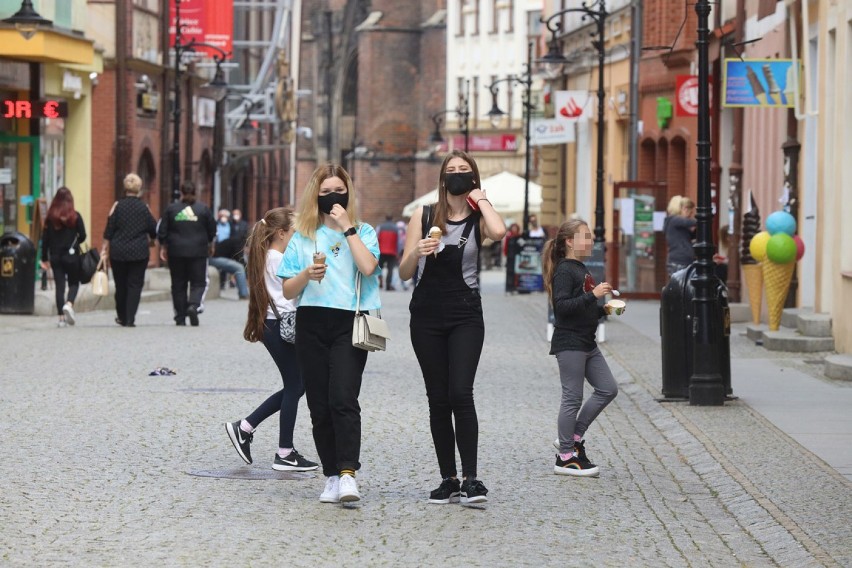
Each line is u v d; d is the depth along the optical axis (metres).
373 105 175.12
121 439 21.73
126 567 13.92
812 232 42.16
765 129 48.41
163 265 69.19
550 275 20.08
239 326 44.91
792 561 14.61
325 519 16.47
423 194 167.50
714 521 16.81
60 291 43.31
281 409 19.70
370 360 35.06
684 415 25.08
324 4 188.00
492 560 14.62
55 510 16.53
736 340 39.97
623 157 78.62
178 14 67.12
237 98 107.94
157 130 81.88
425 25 169.75
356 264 17.20
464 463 17.22
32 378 29.30
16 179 61.69
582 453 19.91
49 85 63.97
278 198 130.50
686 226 44.69
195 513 16.61
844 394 27.92
